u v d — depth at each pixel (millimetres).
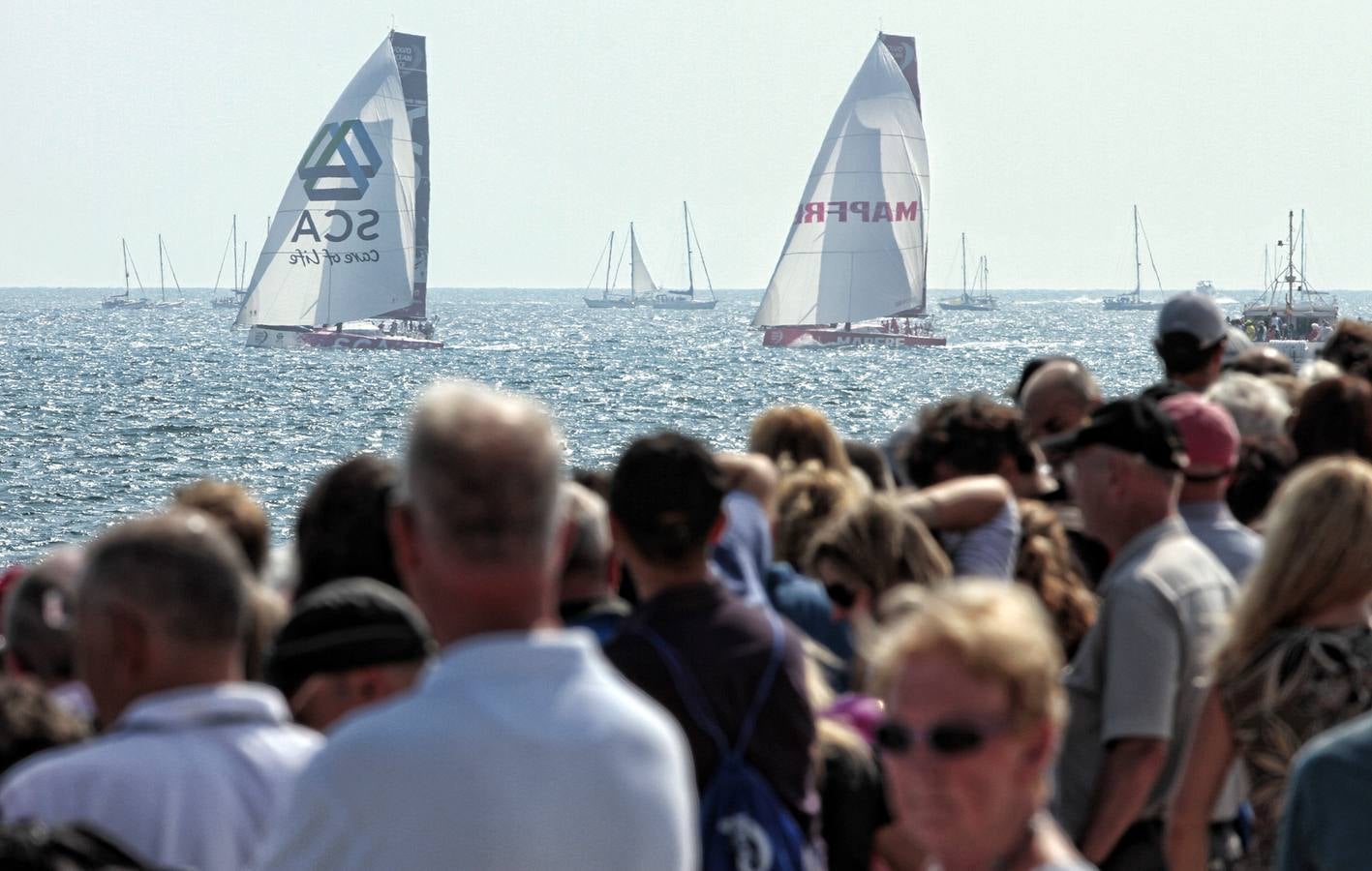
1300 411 24641
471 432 11344
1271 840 16312
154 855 12766
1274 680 16328
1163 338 30562
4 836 10812
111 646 13258
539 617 11773
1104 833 18109
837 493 23156
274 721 13750
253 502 20016
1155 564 18547
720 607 15867
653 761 11656
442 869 10812
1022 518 21859
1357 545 16141
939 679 10602
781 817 15031
